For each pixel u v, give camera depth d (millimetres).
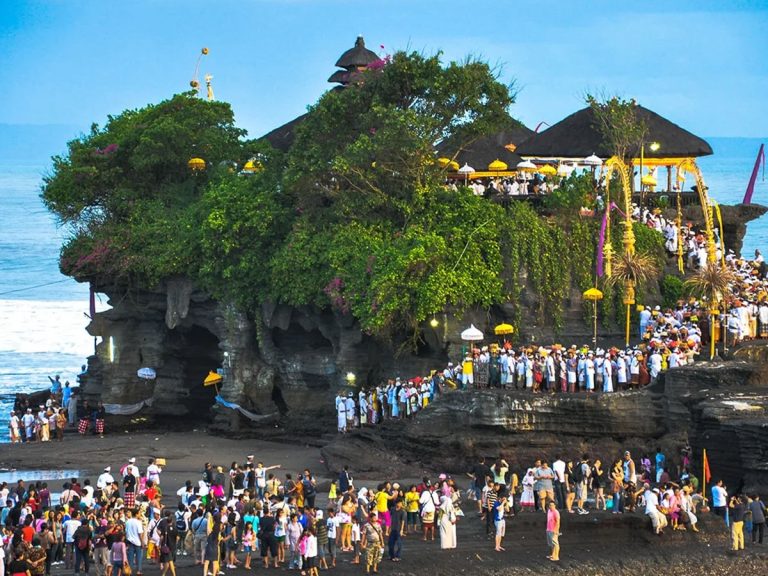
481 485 68250
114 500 61844
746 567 62438
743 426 67875
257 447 84875
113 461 81188
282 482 73938
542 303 82312
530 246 82312
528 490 65750
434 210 84375
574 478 66750
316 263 84375
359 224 85250
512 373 76188
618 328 83125
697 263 86312
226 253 87875
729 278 77312
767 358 77125
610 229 84438
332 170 85938
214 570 56656
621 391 74000
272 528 58844
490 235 82188
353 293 81688
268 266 86750
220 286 88688
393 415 79500
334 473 76000
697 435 70500
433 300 79562
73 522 58125
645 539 64438
